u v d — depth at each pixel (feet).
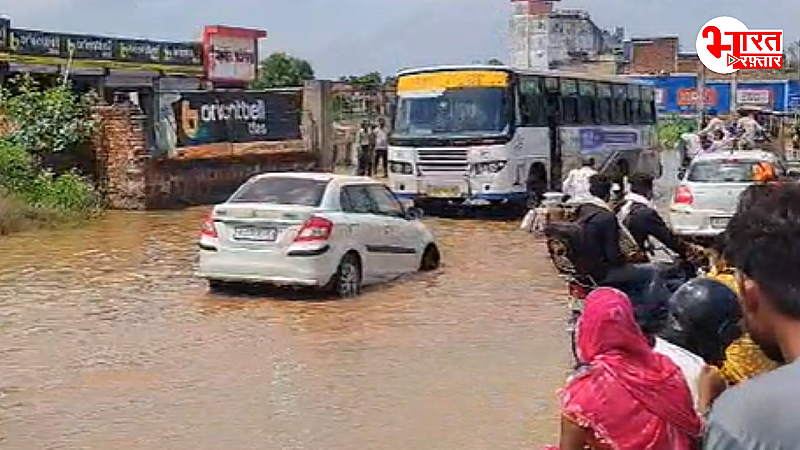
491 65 82.64
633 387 13.08
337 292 45.11
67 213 74.08
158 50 132.87
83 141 85.10
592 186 30.53
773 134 147.13
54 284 48.37
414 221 51.75
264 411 28.14
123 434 26.17
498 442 25.50
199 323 39.58
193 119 89.86
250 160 96.63
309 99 106.01
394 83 85.51
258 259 44.34
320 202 45.06
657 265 27.07
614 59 252.42
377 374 31.99
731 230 8.45
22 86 89.15
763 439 7.16
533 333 37.81
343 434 26.17
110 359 33.94
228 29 144.05
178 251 59.88
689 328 14.19
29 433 26.25
